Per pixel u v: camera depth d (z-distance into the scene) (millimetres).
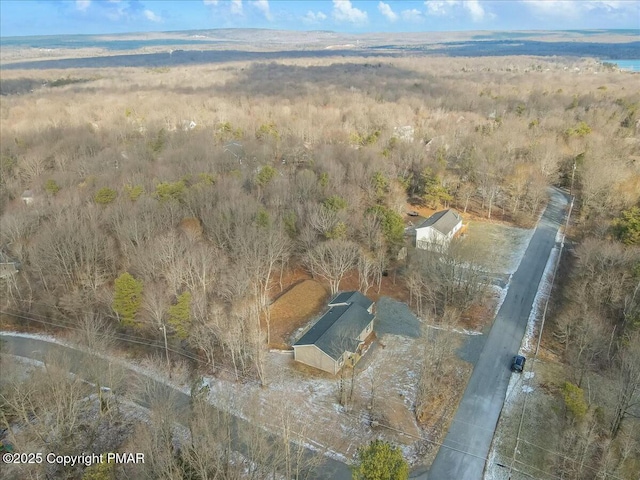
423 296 66812
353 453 43125
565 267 73375
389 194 91000
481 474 41156
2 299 66375
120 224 72312
